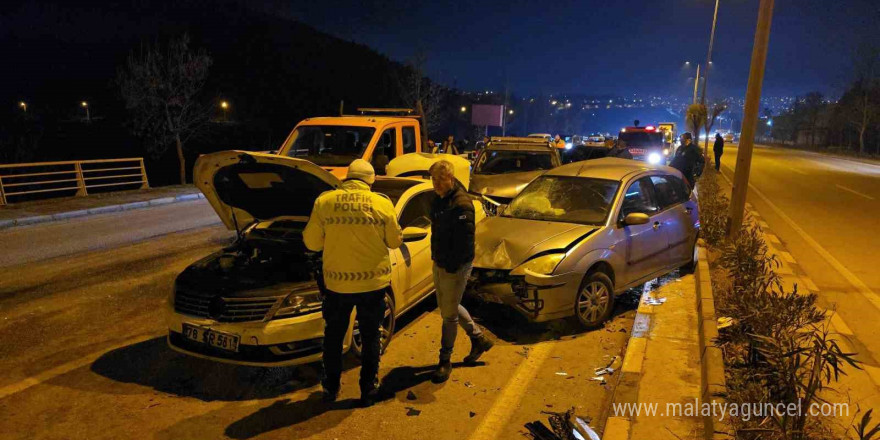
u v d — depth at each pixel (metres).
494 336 5.59
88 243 9.95
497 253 5.60
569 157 17.64
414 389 4.48
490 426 3.91
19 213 12.76
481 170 11.17
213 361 4.81
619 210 6.15
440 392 4.42
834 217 13.05
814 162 36.06
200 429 3.88
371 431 3.85
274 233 5.71
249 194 5.45
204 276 4.81
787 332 4.55
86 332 5.66
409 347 5.34
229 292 4.46
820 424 3.58
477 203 7.39
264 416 4.05
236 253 5.39
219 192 5.42
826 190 18.92
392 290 5.20
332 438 3.76
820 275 7.79
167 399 4.31
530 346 5.33
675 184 7.37
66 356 5.08
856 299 6.67
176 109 22.42
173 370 4.80
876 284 7.32
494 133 81.56
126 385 4.54
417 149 10.13
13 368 4.84
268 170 4.98
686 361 4.70
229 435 3.80
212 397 4.35
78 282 7.41
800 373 4.01
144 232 11.04
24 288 7.13
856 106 49.28
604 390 4.43
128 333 5.64
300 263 5.05
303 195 5.43
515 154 11.34
